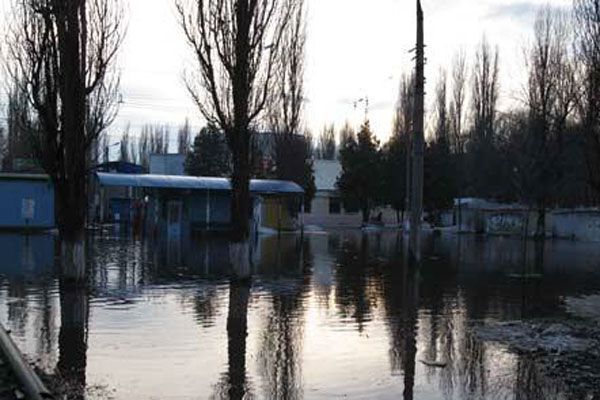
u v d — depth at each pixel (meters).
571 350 10.47
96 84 16.53
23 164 44.62
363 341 11.01
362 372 9.11
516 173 46.78
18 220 36.75
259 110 17.61
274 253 28.16
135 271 20.33
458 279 19.84
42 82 16.12
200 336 11.07
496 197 54.78
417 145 23.09
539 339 11.24
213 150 62.75
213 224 45.03
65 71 15.77
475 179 58.56
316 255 27.44
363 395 8.05
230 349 10.22
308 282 18.45
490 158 56.84
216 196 45.16
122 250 27.97
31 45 16.05
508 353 10.34
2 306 13.49
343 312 13.73
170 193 41.94
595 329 12.24
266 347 10.43
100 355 9.63
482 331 11.94
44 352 9.77
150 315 12.81
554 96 44.03
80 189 15.95
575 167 43.28
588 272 22.53
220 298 15.16
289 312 13.57
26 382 7.50
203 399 7.75
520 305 15.16
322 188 64.62
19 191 36.84
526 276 21.02
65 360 9.31
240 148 17.36
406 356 10.05
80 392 7.85
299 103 44.59
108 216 52.84
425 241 40.28
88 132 17.30
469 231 54.16
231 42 16.83
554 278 20.70
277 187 40.84
